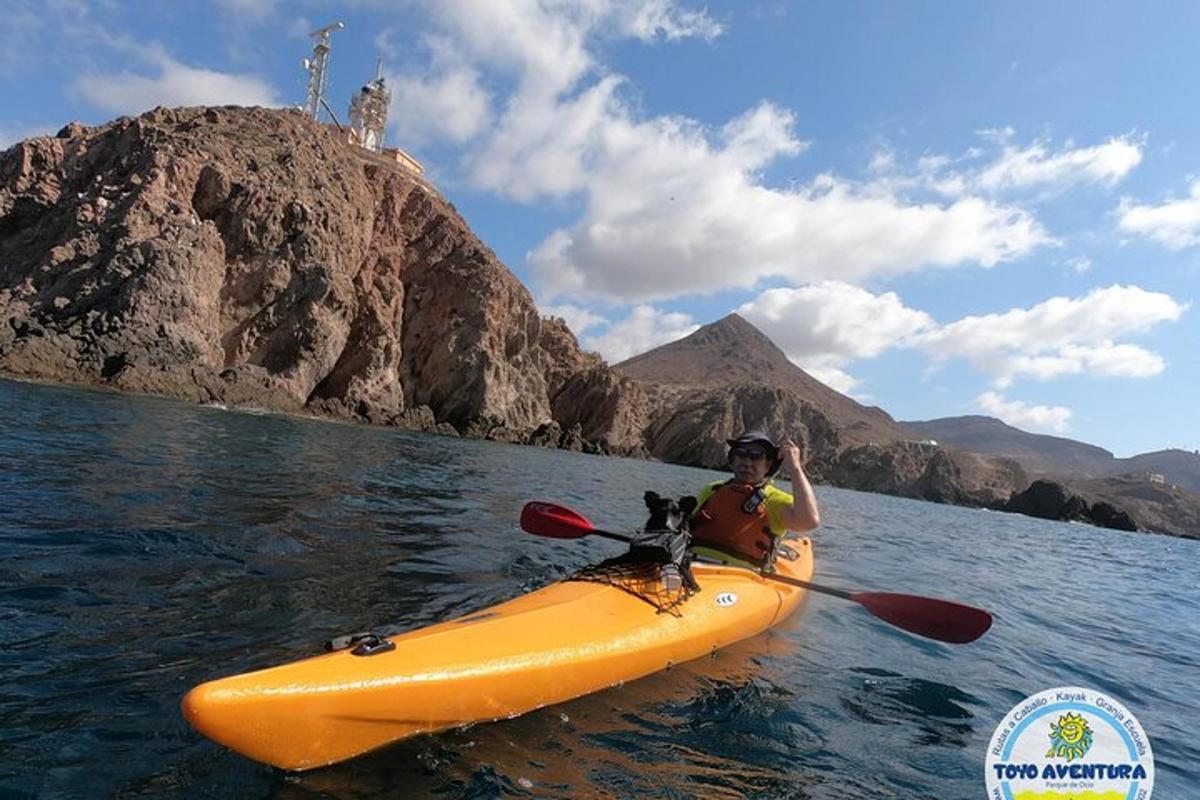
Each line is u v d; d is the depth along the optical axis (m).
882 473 86.06
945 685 4.66
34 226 36.88
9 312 31.36
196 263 34.47
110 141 39.25
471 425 48.31
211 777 2.56
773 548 5.48
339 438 22.45
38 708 2.89
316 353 40.25
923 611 4.59
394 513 8.44
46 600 4.05
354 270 46.19
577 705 3.53
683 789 2.87
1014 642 6.32
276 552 5.69
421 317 51.12
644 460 62.50
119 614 3.98
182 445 12.45
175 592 4.44
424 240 53.69
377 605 4.67
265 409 34.62
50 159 38.25
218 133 42.28
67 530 5.50
